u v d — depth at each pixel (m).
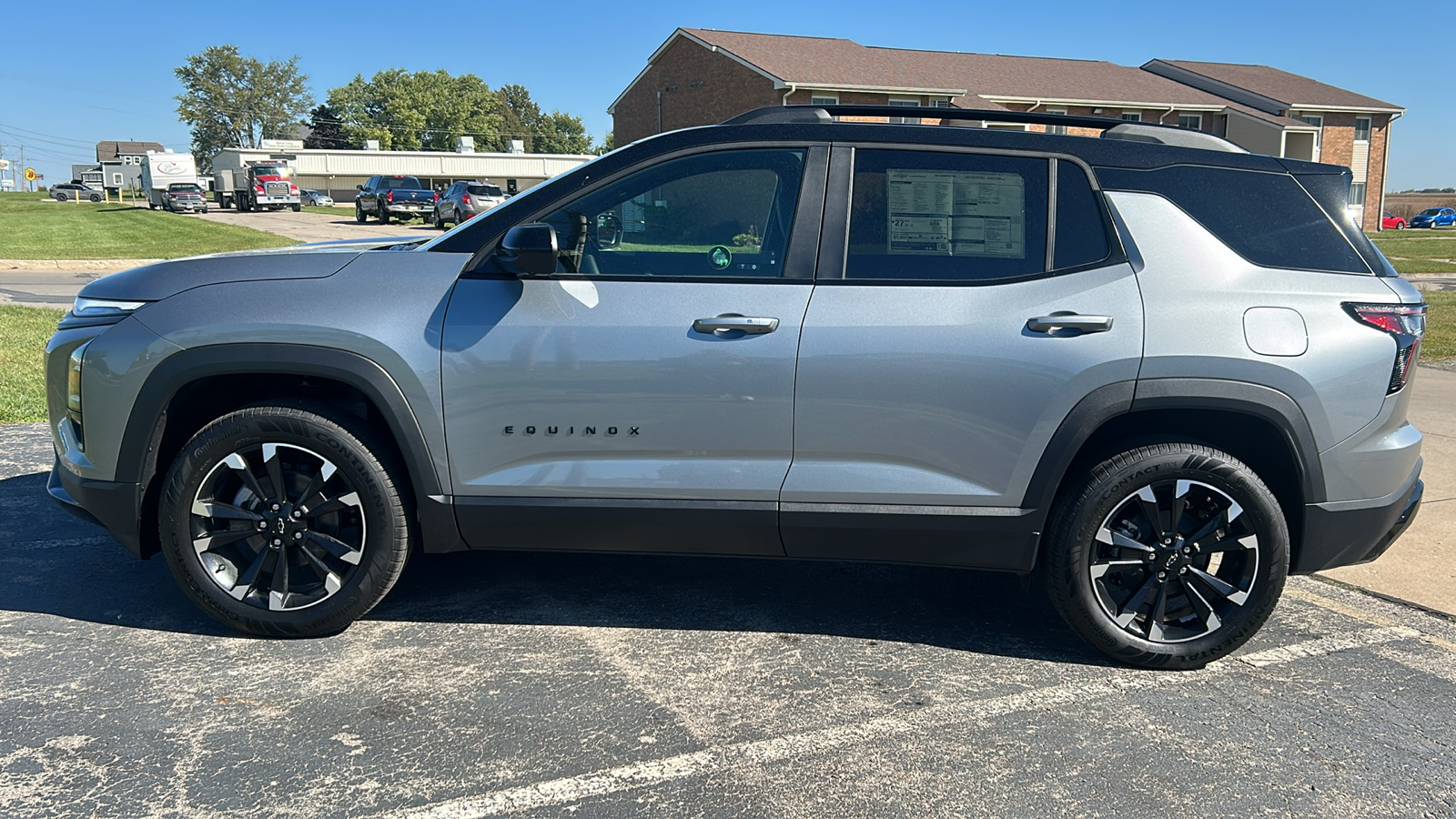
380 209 35.75
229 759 2.71
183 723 2.89
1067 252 3.28
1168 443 3.30
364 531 3.40
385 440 3.43
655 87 40.19
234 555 3.48
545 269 3.16
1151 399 3.19
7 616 3.62
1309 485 3.28
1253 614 3.35
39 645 3.39
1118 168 3.33
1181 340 3.18
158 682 3.15
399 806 2.52
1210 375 3.18
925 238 3.31
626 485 3.33
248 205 46.06
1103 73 43.19
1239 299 3.21
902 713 3.07
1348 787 2.71
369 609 3.47
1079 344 3.19
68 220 36.12
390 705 3.04
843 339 3.22
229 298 3.33
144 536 3.44
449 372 3.28
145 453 3.35
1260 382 3.17
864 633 3.68
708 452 3.31
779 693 3.18
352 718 2.95
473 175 61.03
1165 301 3.21
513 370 3.27
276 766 2.68
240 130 116.00
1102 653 3.50
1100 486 3.28
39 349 9.14
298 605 3.44
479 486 3.35
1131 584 3.47
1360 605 4.05
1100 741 2.93
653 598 3.97
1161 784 2.70
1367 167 46.84
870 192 3.32
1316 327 3.21
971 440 3.25
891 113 3.49
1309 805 2.62
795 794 2.62
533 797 2.57
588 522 3.37
